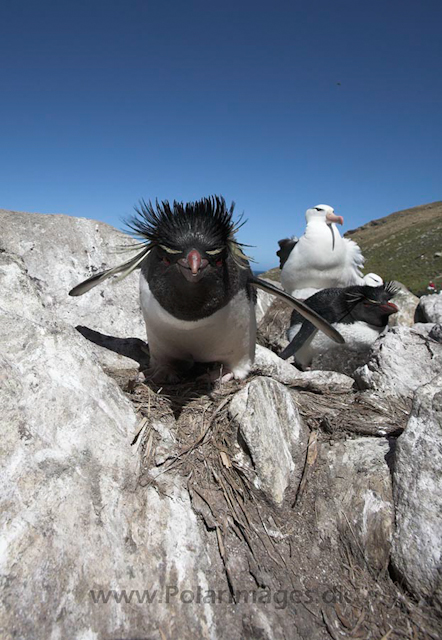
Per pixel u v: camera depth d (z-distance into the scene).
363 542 0.70
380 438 0.84
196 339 0.90
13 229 1.33
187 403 0.84
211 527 0.67
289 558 0.67
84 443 0.65
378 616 0.62
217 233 0.77
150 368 1.02
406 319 2.34
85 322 1.33
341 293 1.60
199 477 0.72
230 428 0.76
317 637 0.59
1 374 0.64
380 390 1.03
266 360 1.35
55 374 0.69
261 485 0.72
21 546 0.54
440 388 0.73
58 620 0.51
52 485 0.59
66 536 0.57
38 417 0.64
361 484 0.75
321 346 1.59
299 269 2.25
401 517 0.69
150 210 0.83
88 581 0.55
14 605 0.50
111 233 1.53
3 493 0.56
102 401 0.72
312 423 0.87
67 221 1.44
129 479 0.66
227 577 0.63
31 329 0.71
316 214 2.23
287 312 2.21
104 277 1.05
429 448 0.70
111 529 0.60
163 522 0.64
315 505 0.74
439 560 0.63
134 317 1.42
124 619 0.54
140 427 0.73
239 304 0.89
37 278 1.30
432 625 0.61
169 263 0.79
